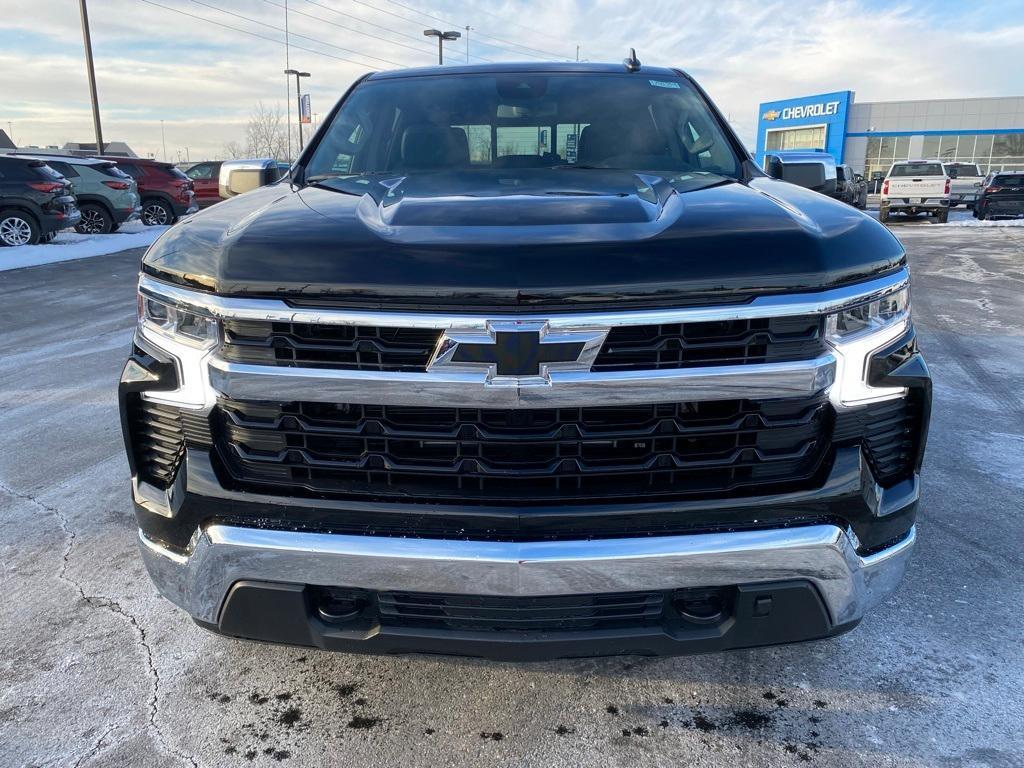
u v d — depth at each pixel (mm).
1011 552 2992
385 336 1632
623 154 2779
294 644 1836
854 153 48875
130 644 2465
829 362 1675
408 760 1980
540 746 2023
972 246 15180
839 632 1857
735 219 1782
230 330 1689
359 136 2934
